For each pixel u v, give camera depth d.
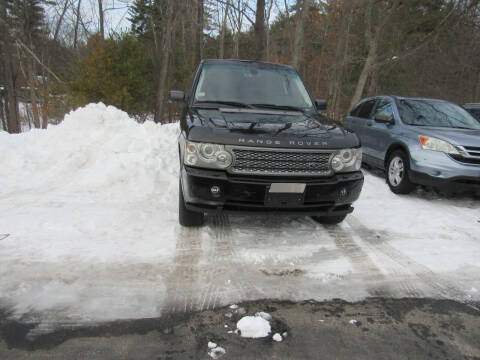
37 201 4.39
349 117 7.92
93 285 2.68
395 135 5.88
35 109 19.72
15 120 21.73
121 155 5.79
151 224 3.82
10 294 2.52
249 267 3.06
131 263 3.01
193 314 2.41
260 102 4.22
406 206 5.05
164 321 2.32
